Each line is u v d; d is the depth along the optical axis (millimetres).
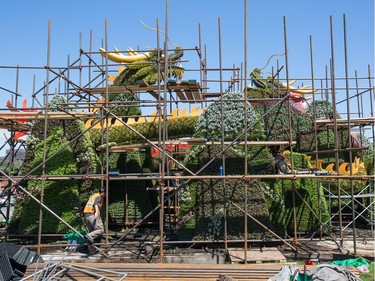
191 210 13094
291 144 12641
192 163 13203
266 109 16609
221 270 9398
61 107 13234
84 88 15914
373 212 16828
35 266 9781
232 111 13266
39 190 13648
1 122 14703
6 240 13984
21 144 17234
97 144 16391
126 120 17016
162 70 16188
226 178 11266
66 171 13836
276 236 12008
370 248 12617
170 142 12883
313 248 12594
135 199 16641
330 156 18359
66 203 13664
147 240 13797
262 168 13422
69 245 11961
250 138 13422
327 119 17516
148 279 9492
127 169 16859
